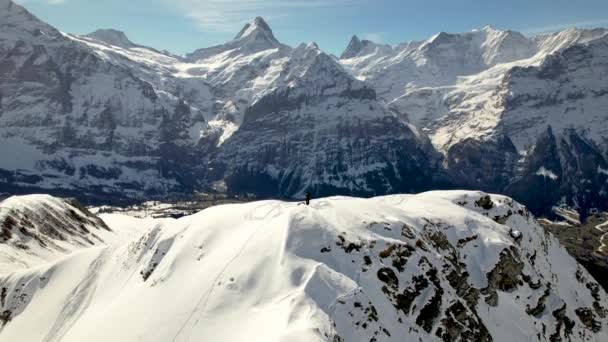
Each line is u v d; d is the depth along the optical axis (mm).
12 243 158375
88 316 101875
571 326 118812
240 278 85625
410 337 84062
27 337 109000
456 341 91312
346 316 77625
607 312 135375
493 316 104875
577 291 132875
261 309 79312
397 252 95250
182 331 79688
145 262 108312
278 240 91438
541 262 130625
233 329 77062
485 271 110750
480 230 120812
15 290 123188
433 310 91375
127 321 87438
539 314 114500
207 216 109438
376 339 77812
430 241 107375
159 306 87625
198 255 97938
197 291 86188
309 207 101688
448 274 100250
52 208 190875
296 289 80812
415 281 92750
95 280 118062
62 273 124188
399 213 111750
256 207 108688
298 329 69938
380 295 86688
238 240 96250
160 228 116125
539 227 145250
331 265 88000
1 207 173625
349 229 97125
